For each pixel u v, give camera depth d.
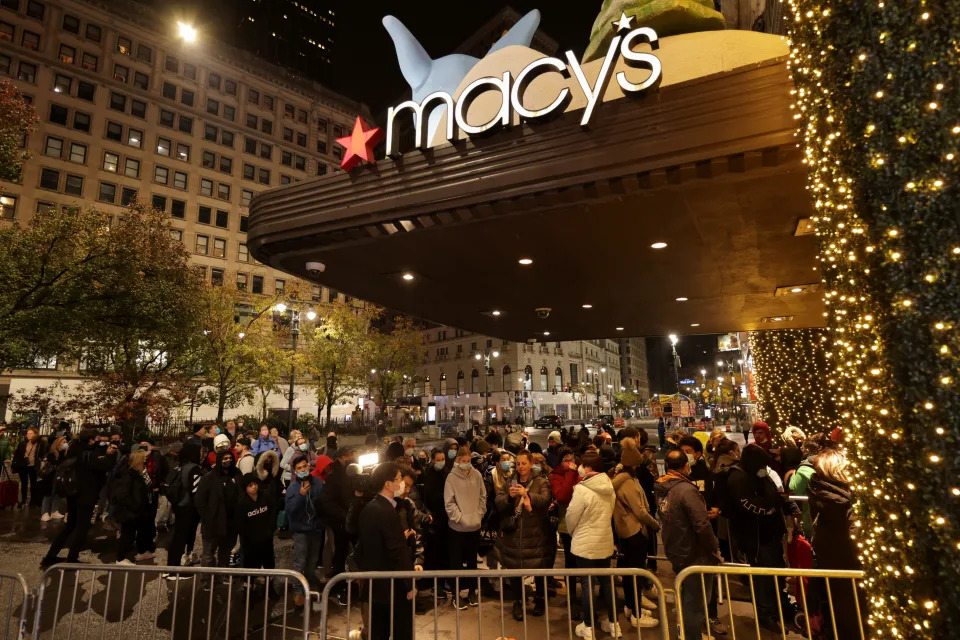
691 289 10.27
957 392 2.17
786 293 10.48
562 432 9.98
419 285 9.93
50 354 15.65
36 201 40.34
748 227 6.52
